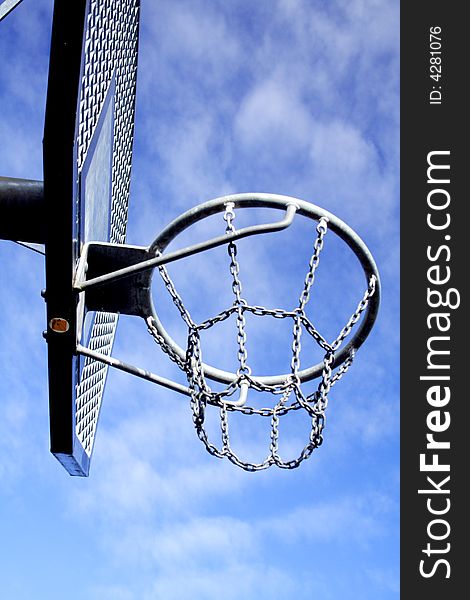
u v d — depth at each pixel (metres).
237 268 3.49
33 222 3.25
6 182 3.26
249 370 3.53
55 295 3.11
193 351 3.58
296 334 3.57
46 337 3.19
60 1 2.67
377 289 3.82
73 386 3.30
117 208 4.58
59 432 3.38
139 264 3.27
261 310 3.57
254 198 3.59
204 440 3.55
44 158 2.78
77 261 3.21
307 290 3.60
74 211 2.93
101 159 3.68
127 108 4.63
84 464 3.96
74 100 2.72
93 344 4.07
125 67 4.30
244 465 3.55
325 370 3.66
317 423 3.59
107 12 3.41
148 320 3.77
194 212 3.55
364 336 3.94
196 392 3.54
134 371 3.50
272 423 3.62
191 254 3.34
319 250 3.63
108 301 3.72
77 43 2.69
